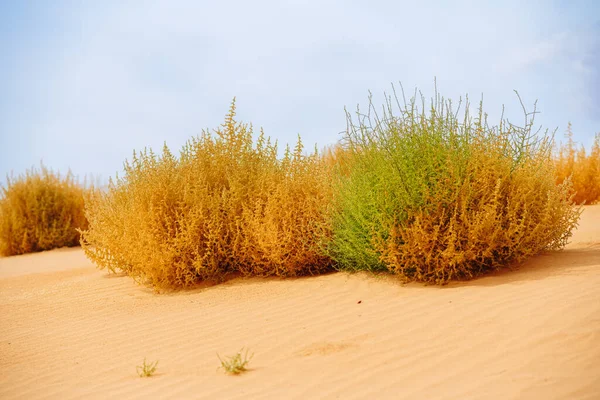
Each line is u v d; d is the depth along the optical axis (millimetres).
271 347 4535
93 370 4477
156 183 7535
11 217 16047
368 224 6238
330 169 7633
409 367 3756
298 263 7129
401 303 5324
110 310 6559
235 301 6293
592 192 15172
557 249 6859
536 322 4137
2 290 8828
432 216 5969
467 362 3699
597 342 3617
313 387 3617
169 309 6305
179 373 4176
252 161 8164
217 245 7336
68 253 14617
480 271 6039
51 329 5941
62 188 17094
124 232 7738
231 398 3588
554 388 3162
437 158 6090
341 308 5438
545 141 6559
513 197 6027
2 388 4246
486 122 6305
